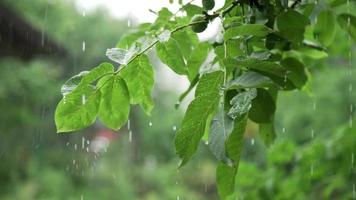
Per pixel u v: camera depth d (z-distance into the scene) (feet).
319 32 7.99
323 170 12.72
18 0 27.55
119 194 43.83
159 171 50.21
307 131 33.58
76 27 38.52
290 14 6.48
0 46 26.45
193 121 5.14
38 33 27.02
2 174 32.58
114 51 5.98
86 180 37.60
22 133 32.81
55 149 35.04
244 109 5.05
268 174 12.49
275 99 6.56
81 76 5.94
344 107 33.53
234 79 5.31
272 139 7.07
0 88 31.17
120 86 6.06
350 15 7.88
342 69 33.32
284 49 7.01
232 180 5.42
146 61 6.15
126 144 52.80
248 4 6.25
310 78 8.18
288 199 12.51
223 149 5.10
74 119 5.98
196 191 48.91
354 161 12.66
